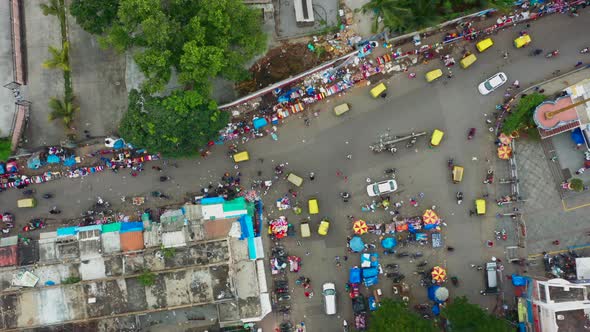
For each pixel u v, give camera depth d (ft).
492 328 148.97
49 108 172.14
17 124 167.84
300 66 171.32
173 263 160.15
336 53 171.53
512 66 171.53
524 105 164.76
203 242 160.45
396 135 172.65
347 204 172.35
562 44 171.32
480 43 169.78
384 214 171.42
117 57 171.42
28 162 169.78
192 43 141.38
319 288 171.63
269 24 171.73
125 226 163.43
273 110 171.73
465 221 171.53
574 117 161.68
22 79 171.01
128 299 159.02
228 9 145.28
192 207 164.66
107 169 171.94
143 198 171.83
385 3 152.97
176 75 166.81
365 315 168.45
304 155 173.37
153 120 147.84
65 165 171.83
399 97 172.65
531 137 170.30
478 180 171.42
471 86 172.04
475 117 171.94
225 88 171.22
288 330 170.30
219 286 159.53
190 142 156.35
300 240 172.04
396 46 171.63
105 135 171.83
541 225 170.91
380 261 171.42
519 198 170.71
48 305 159.12
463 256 171.42
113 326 161.27
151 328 169.07
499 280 169.89
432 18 158.30
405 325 149.38
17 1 170.91
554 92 167.94
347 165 173.06
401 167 172.45
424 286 170.91
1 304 159.02
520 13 170.71
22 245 162.09
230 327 169.17
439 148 172.35
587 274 163.32
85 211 171.53
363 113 172.86
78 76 171.73
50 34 172.14
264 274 167.02
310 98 171.83
